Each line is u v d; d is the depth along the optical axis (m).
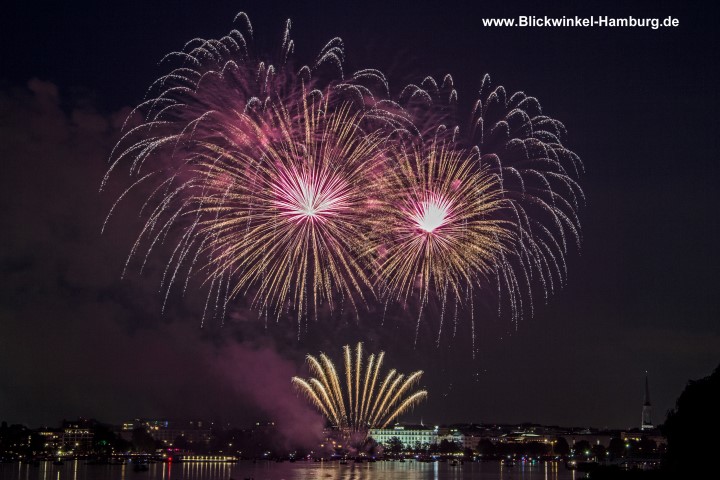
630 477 160.12
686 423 147.75
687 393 151.75
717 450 142.62
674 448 149.88
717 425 143.75
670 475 149.62
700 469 143.50
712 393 147.75
